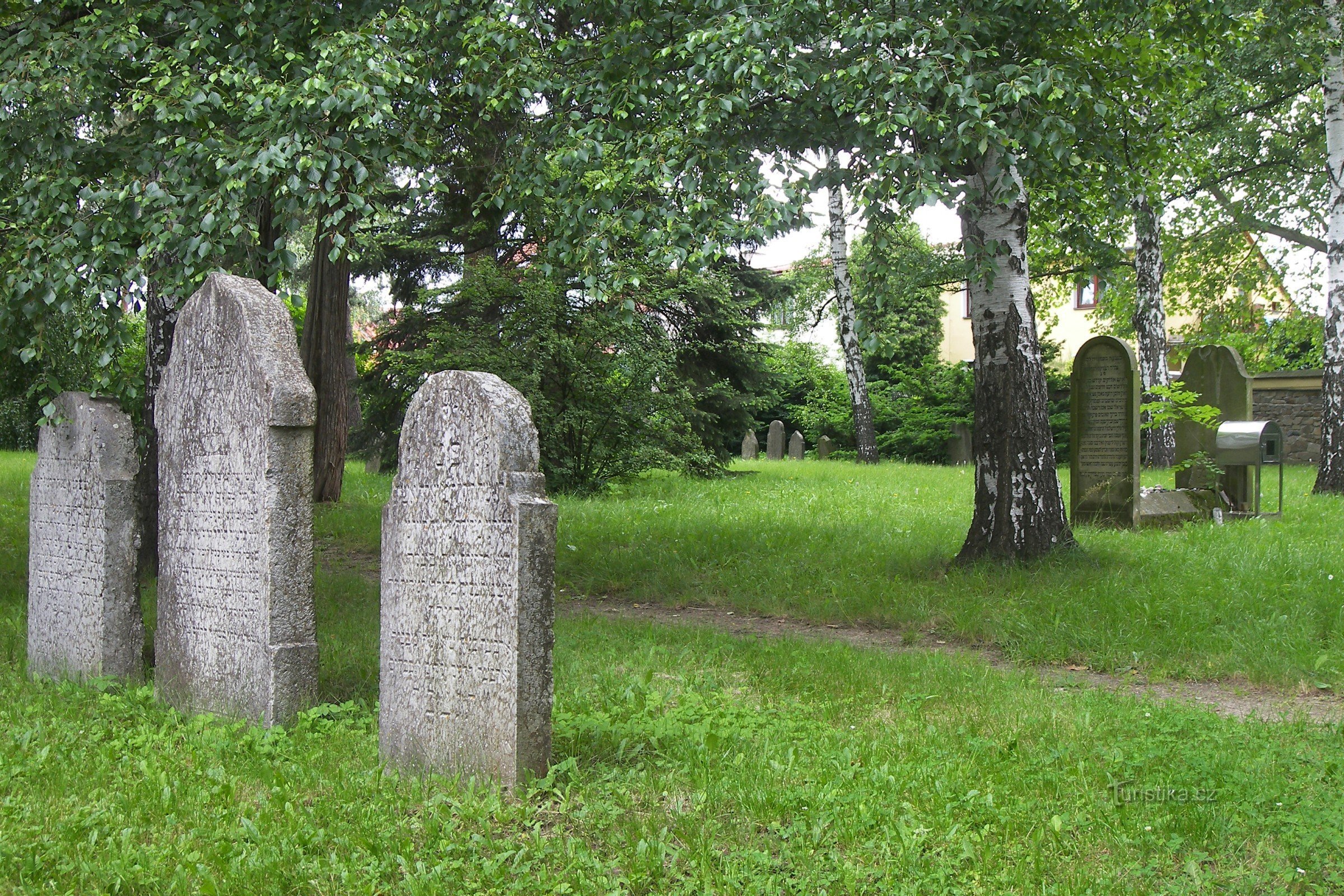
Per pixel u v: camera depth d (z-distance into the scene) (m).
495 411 5.04
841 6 8.73
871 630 9.18
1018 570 10.14
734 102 8.05
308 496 6.01
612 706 6.24
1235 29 10.68
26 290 7.31
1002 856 4.20
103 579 6.85
